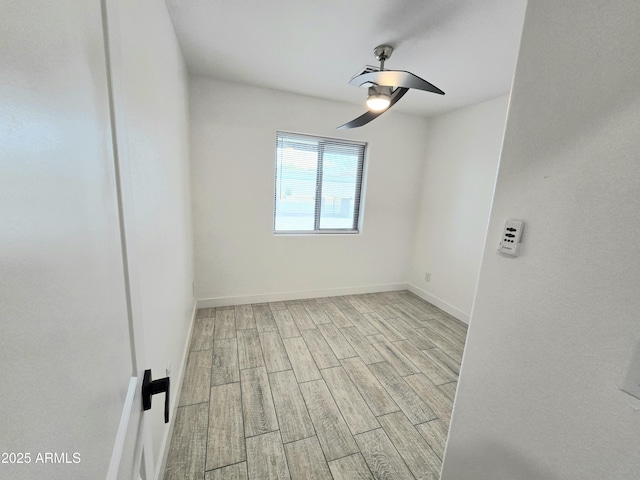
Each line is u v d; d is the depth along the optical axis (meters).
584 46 0.63
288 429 1.53
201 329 2.53
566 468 0.68
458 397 1.00
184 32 1.73
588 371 0.63
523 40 0.77
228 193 2.79
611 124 0.58
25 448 0.24
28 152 0.25
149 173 1.09
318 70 2.24
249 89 2.65
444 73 2.15
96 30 0.42
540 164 0.73
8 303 0.22
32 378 0.25
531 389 0.75
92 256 0.38
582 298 0.64
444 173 3.24
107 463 0.42
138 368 0.60
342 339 2.49
